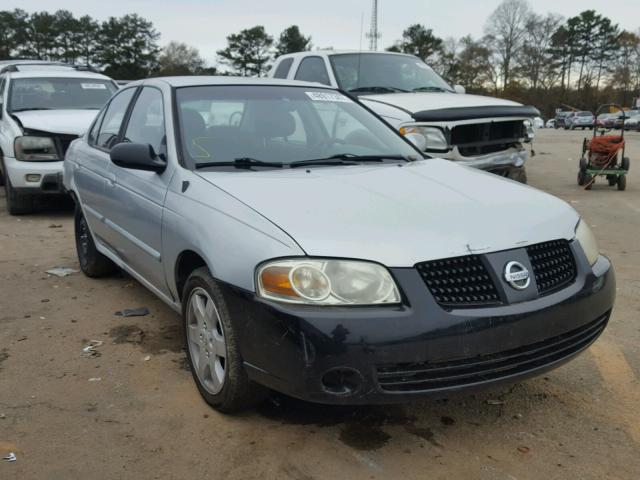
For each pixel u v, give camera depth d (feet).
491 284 9.09
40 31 299.38
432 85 28.32
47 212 29.32
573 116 181.47
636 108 223.10
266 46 299.38
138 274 14.21
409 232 9.18
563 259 10.07
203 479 8.91
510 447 9.68
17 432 10.07
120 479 8.91
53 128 26.81
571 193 33.91
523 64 302.25
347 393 8.67
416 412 10.72
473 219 9.72
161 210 11.82
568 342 9.91
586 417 10.57
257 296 9.05
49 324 14.75
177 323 14.82
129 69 297.53
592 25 311.68
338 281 8.72
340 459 9.36
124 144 12.26
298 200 10.10
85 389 11.50
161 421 10.40
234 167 11.97
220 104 13.37
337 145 13.56
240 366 9.74
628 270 18.95
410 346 8.53
